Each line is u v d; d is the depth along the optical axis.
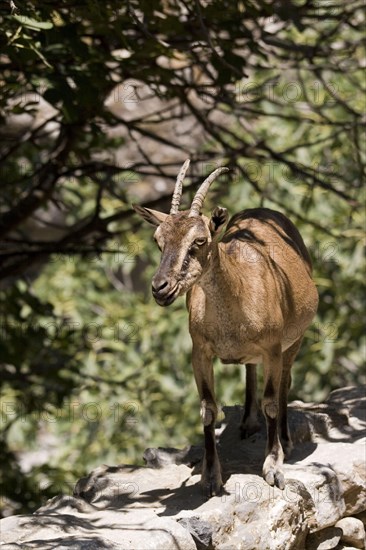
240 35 12.88
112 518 8.73
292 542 8.93
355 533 9.62
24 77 12.52
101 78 12.25
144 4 11.89
